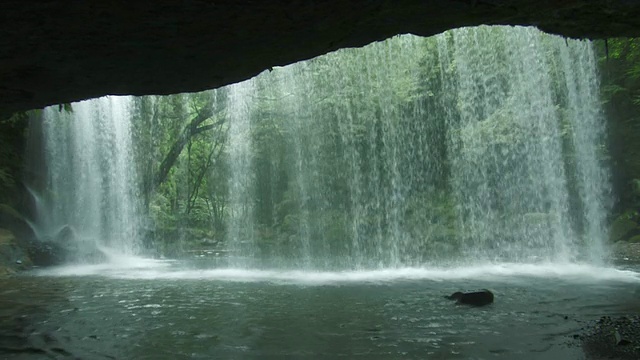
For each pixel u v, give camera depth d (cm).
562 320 677
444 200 2177
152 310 785
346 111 2194
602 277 1184
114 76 582
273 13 475
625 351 516
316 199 2323
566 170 2081
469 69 2084
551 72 2058
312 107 2258
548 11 513
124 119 2294
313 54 561
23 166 1764
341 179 2275
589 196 2075
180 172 3172
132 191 2348
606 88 2056
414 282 1120
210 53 542
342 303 837
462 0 482
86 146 2084
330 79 2178
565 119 2067
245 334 615
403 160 2183
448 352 523
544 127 2064
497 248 1969
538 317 698
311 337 597
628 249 1827
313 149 2311
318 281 1159
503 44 2036
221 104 2441
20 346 568
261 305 824
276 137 2408
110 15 461
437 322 672
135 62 552
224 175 2819
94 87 611
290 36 517
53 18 459
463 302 816
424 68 2141
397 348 542
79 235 2003
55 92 618
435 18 507
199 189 3334
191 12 464
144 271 1438
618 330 608
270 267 1527
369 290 996
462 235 2067
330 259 1775
